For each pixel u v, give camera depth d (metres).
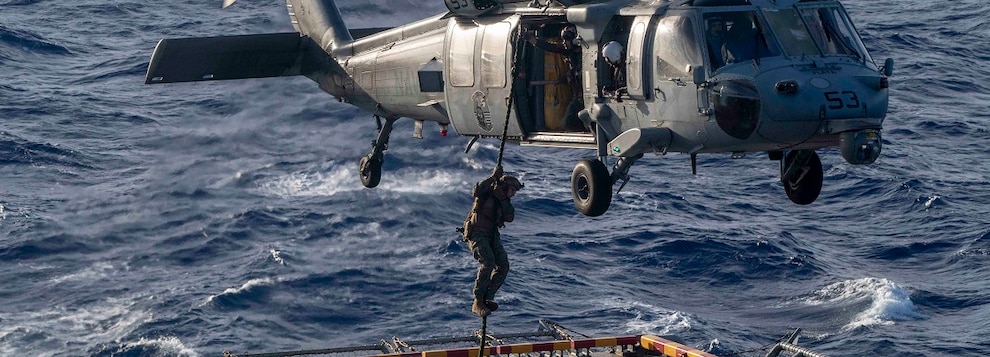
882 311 53.62
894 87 94.25
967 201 69.25
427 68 29.89
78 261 57.22
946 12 118.12
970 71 99.62
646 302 55.12
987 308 54.09
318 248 59.75
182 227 61.91
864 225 66.06
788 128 23.64
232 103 83.88
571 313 53.56
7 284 54.31
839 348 50.31
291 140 76.25
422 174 70.19
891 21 114.56
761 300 55.88
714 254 60.56
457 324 51.62
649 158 77.25
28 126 78.38
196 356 48.00
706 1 24.42
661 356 26.33
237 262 57.69
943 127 84.44
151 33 106.50
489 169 72.19
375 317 52.34
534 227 64.12
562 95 27.45
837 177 73.31
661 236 62.84
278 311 52.53
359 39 33.78
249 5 117.56
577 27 25.88
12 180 68.25
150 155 73.81
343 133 77.31
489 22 27.98
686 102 24.23
